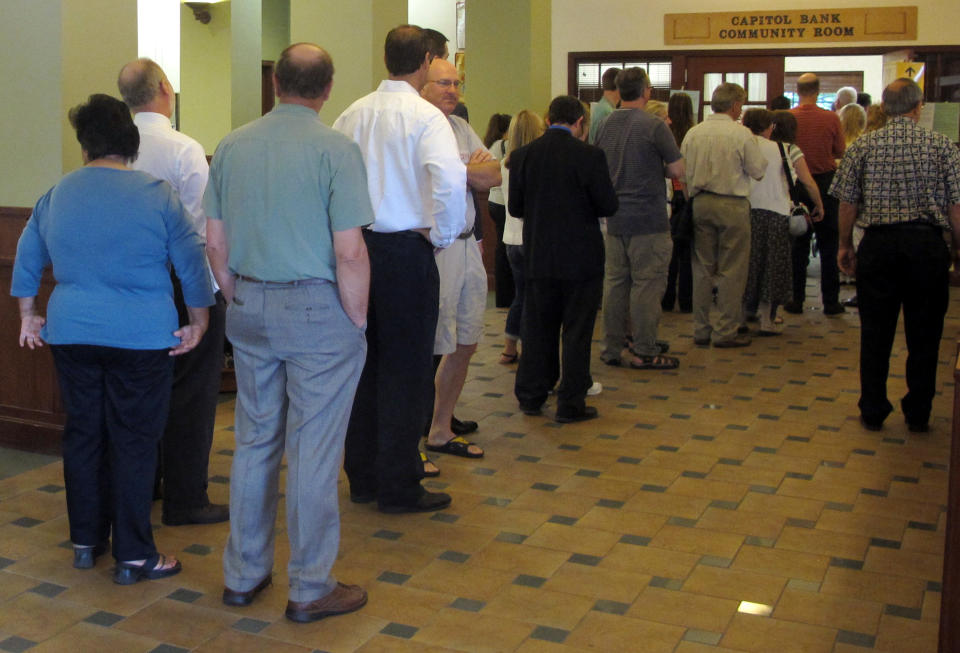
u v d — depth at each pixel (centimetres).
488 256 933
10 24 455
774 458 450
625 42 1092
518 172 498
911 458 450
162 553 346
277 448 305
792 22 1058
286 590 320
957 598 236
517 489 411
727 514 384
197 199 354
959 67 1034
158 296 313
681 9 1077
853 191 472
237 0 1068
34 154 458
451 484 417
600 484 417
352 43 646
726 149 656
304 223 283
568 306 499
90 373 317
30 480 423
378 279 358
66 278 308
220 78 1123
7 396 466
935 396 553
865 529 370
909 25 1034
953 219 454
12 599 314
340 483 418
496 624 297
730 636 290
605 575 331
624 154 586
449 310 419
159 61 1248
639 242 596
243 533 306
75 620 300
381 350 368
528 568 336
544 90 977
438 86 398
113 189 306
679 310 827
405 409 372
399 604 310
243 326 292
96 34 462
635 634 291
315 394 290
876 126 780
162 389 318
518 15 938
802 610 306
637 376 602
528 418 514
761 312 726
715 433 488
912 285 466
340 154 284
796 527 371
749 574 332
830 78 1508
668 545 355
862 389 493
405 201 354
